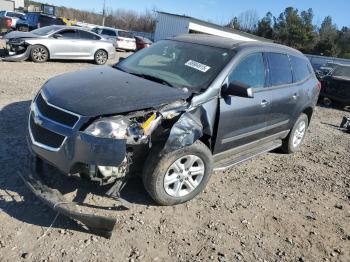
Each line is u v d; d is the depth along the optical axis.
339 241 4.20
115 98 3.95
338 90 13.82
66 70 13.12
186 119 4.03
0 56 13.90
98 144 3.58
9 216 3.69
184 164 4.20
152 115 3.90
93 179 3.73
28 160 4.21
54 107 3.84
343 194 5.44
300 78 6.30
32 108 4.19
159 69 4.98
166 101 4.09
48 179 4.18
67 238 3.52
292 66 6.12
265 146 5.86
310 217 4.61
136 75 4.82
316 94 6.77
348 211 4.94
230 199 4.70
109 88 4.17
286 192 5.17
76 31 15.35
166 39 5.80
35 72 11.68
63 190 4.21
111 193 3.87
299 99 6.14
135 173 4.09
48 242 3.43
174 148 3.93
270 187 5.25
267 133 5.63
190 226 3.99
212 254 3.62
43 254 3.28
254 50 5.22
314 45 72.81
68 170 3.71
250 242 3.91
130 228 3.79
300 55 6.55
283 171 5.92
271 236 4.08
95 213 3.92
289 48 6.31
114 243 3.55
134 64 5.27
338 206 5.03
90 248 3.44
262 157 6.42
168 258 3.48
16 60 13.59
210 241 3.81
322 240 4.16
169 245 3.65
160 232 3.81
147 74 4.84
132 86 4.30
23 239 3.42
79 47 15.34
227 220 4.21
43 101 4.04
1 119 6.17
